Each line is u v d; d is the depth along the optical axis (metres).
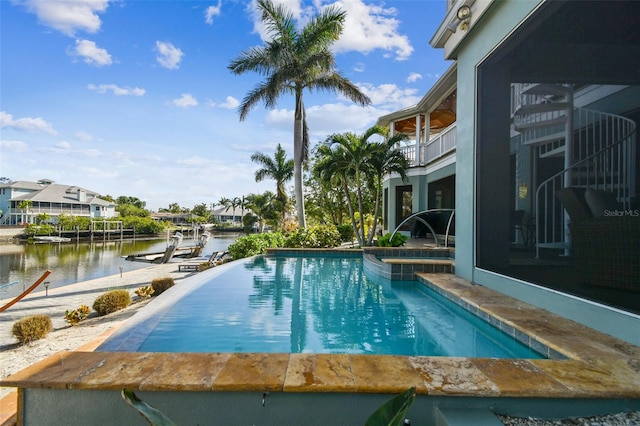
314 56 16.16
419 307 4.96
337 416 1.87
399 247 10.05
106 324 8.11
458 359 2.22
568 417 1.86
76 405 1.88
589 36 4.41
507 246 4.82
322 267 8.94
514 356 3.04
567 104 5.82
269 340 3.64
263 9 15.84
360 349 3.41
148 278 15.55
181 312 4.68
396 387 1.83
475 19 4.61
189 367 2.04
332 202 24.23
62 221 49.09
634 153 5.22
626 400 1.88
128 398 1.28
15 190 53.09
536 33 4.25
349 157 14.12
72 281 17.88
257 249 13.69
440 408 1.85
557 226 5.99
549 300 3.42
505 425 1.78
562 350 2.43
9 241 45.03
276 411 1.88
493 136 4.86
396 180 15.85
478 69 4.85
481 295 4.18
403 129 18.23
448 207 14.28
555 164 6.40
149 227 60.31
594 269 3.07
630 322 2.54
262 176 29.61
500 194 4.85
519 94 6.38
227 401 1.88
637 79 4.87
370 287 6.32
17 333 6.63
